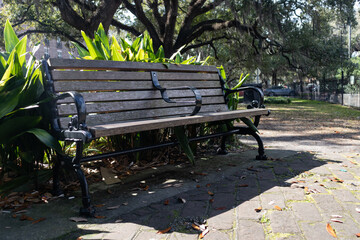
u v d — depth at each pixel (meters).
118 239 1.85
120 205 2.39
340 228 1.96
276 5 13.92
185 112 3.60
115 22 16.38
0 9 15.48
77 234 1.92
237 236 1.87
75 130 2.18
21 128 2.40
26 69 2.85
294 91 33.91
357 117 10.48
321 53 17.02
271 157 3.97
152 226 2.02
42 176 2.71
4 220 2.11
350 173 3.21
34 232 1.94
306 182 2.91
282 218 2.11
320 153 4.28
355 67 20.56
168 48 14.25
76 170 2.25
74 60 2.64
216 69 4.20
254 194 2.59
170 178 3.10
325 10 15.61
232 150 4.46
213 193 2.64
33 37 18.31
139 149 2.80
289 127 7.80
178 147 4.14
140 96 3.13
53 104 2.43
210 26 15.75
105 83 2.85
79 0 12.50
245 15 13.47
